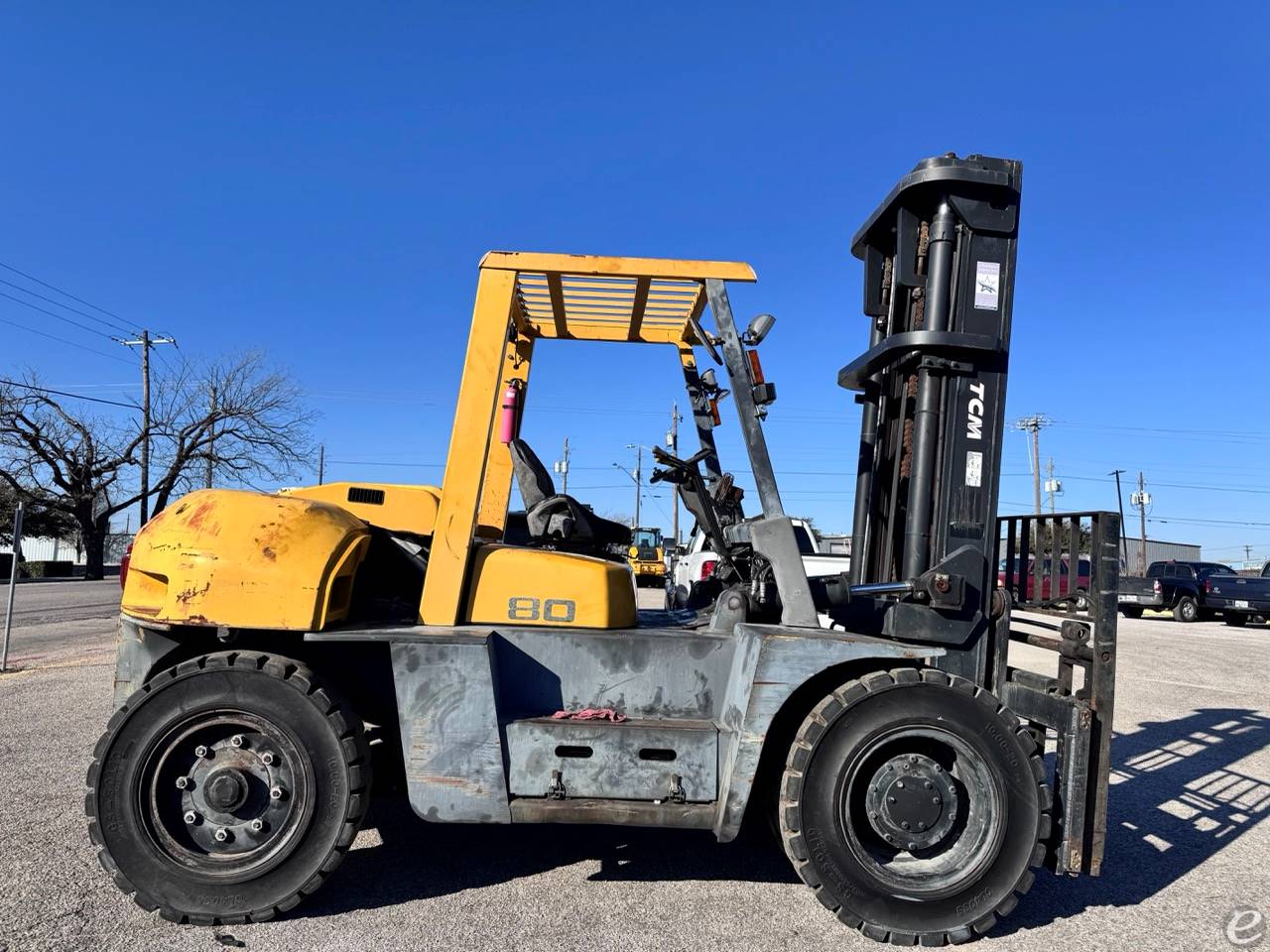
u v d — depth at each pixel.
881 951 3.03
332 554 3.32
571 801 3.23
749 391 3.67
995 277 3.78
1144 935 3.23
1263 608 19.36
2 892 3.33
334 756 3.20
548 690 3.45
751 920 3.24
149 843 3.13
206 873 3.12
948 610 3.61
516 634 3.46
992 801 3.18
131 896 3.19
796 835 3.14
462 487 3.54
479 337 3.61
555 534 3.99
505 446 4.55
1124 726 7.16
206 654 3.46
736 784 3.17
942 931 3.11
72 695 7.56
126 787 3.14
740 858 3.92
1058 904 3.53
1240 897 3.61
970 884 3.13
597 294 4.14
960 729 3.19
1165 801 5.05
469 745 3.21
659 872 3.73
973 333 3.75
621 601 3.66
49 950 2.88
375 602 3.86
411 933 3.06
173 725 3.17
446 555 3.51
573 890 3.51
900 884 3.14
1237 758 6.09
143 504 35.38
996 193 3.79
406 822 4.36
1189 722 7.32
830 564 9.30
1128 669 10.78
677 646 3.49
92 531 35.88
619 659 3.48
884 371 4.39
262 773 3.23
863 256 4.53
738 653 3.43
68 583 32.38
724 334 3.70
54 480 35.50
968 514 3.71
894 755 3.27
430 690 3.22
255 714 3.18
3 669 9.06
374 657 3.65
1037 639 3.84
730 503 4.36
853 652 3.21
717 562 4.27
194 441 35.16
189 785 3.22
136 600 3.29
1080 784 3.27
